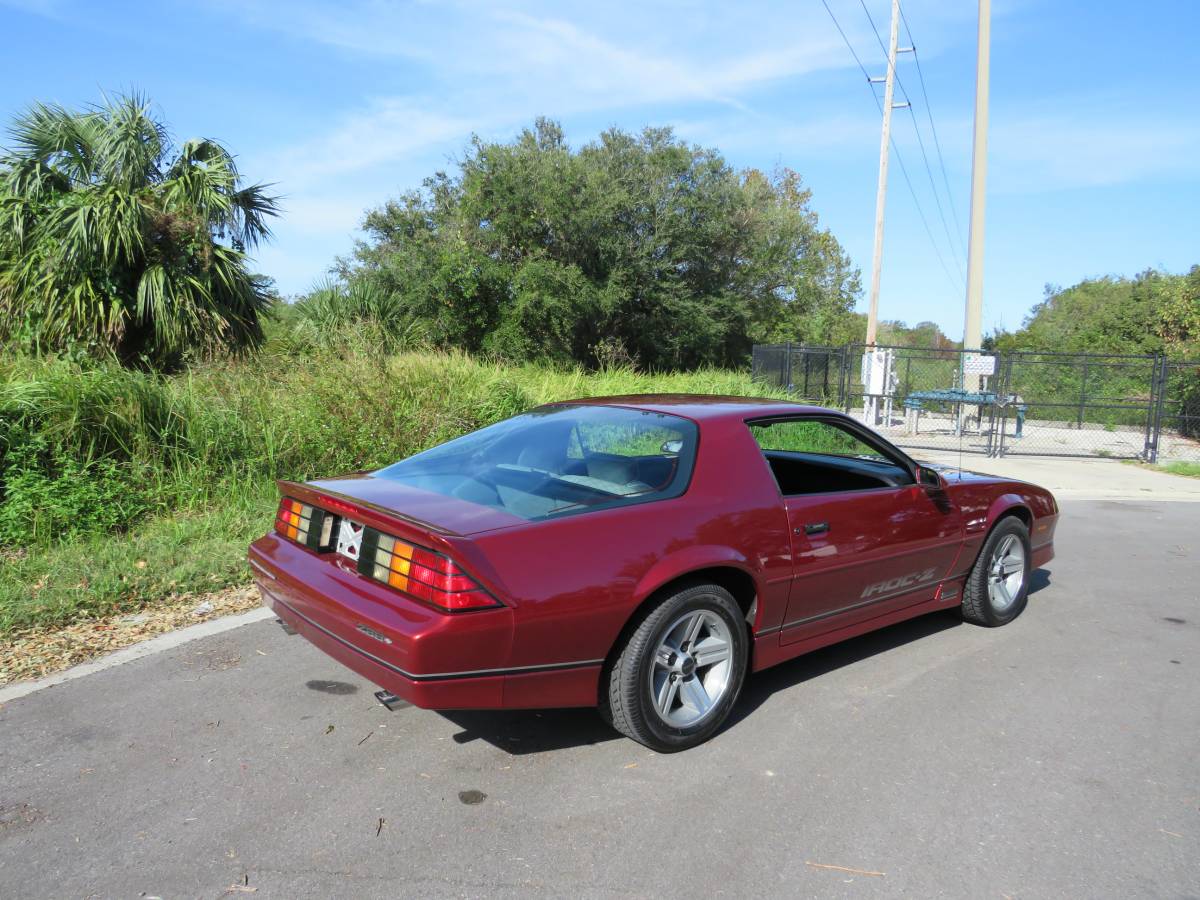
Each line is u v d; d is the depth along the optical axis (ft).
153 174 35.78
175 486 21.56
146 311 33.01
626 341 83.82
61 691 12.28
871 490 13.76
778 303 105.40
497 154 77.56
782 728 11.82
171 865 8.25
